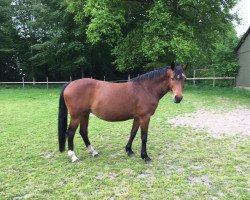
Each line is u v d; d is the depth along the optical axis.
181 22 17.77
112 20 17.22
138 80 5.54
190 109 11.82
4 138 7.40
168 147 6.52
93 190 4.34
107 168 5.21
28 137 7.51
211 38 19.56
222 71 22.45
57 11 22.56
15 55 26.00
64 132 5.73
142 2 20.36
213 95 16.78
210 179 4.69
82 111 5.57
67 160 5.68
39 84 24.89
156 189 4.32
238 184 4.46
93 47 23.03
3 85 23.92
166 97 15.74
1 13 24.48
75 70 25.41
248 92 17.56
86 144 6.04
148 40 17.56
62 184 4.58
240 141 6.96
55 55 23.44
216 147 6.48
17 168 5.26
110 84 5.57
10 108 12.24
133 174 4.91
